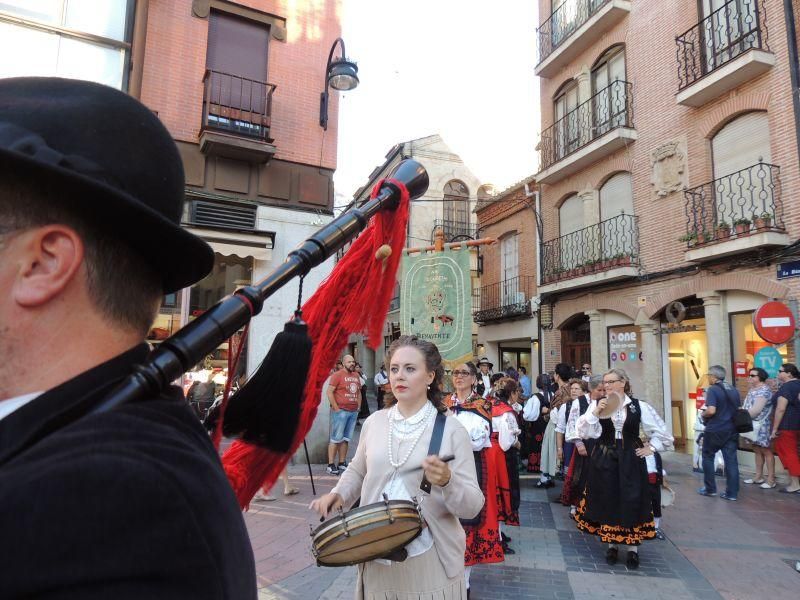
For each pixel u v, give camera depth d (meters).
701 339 11.40
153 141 0.72
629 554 4.78
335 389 8.06
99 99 0.68
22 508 0.46
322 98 9.49
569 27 14.61
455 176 22.03
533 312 15.49
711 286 10.12
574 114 14.41
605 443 4.89
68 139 0.63
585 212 13.54
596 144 12.63
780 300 8.89
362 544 1.80
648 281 11.61
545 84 15.68
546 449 8.01
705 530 5.97
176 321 8.00
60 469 0.49
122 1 7.48
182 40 8.48
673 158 11.13
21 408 0.59
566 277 13.72
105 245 0.66
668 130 11.32
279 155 9.05
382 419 2.40
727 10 9.77
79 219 0.64
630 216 12.05
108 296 0.66
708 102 10.38
